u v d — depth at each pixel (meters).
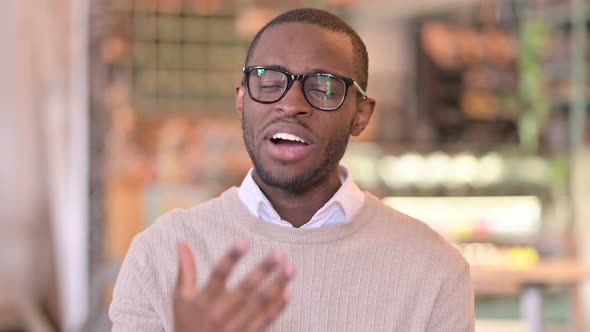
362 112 1.36
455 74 5.99
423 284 1.32
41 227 4.54
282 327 1.28
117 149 4.57
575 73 5.16
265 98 1.25
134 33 5.18
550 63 5.44
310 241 1.32
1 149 4.48
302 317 1.29
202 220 1.36
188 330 0.91
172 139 5.22
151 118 5.38
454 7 5.96
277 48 1.25
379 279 1.31
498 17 5.97
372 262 1.32
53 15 4.24
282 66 1.24
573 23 5.17
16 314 4.31
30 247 4.54
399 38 6.14
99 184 4.34
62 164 4.21
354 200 1.35
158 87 5.40
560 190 5.28
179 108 5.45
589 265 3.65
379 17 6.07
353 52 1.30
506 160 5.52
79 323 4.08
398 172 5.42
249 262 1.31
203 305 0.91
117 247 4.29
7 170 4.50
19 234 4.52
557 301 5.33
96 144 4.39
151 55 5.36
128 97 5.03
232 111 5.58
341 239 1.33
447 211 5.35
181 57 5.45
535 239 4.97
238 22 5.52
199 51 5.49
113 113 4.73
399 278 1.32
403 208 5.33
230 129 5.42
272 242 1.32
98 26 4.47
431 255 1.34
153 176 4.76
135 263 1.34
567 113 5.40
